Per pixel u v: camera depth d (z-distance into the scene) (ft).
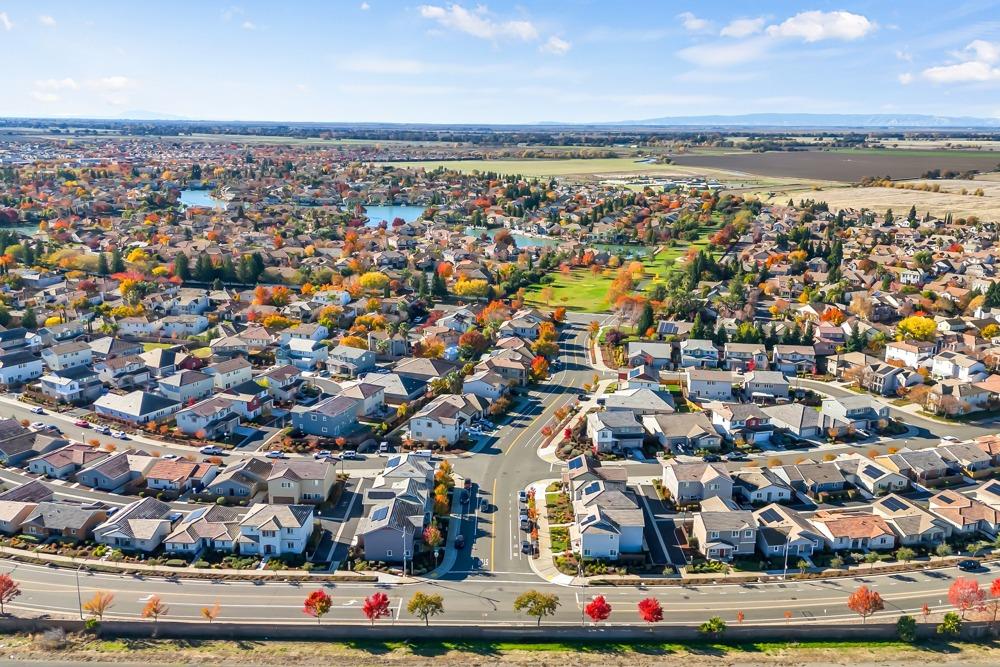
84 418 448.24
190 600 281.95
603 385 522.88
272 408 469.57
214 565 304.50
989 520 334.24
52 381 476.95
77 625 265.75
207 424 426.10
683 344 562.25
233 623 265.95
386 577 299.38
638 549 317.83
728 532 315.37
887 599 288.71
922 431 446.60
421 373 519.19
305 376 531.91
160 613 272.51
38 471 379.76
